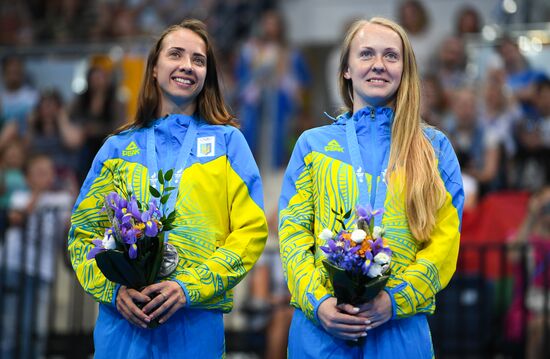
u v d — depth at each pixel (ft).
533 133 59.41
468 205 53.62
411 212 25.68
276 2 85.25
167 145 27.63
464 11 71.36
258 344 48.14
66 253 46.91
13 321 48.26
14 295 48.57
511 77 62.13
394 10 82.69
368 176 26.32
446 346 45.78
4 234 47.26
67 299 53.57
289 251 26.17
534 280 46.16
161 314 25.34
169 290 25.26
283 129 70.54
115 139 28.12
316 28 85.92
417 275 25.14
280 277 49.70
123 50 66.03
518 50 63.16
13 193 60.34
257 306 48.80
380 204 25.94
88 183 27.91
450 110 61.77
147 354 26.12
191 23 28.63
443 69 66.33
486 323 45.62
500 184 57.62
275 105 70.33
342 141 27.04
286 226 26.71
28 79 67.21
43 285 48.73
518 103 60.75
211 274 25.94
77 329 47.70
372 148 26.76
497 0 76.23
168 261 25.95
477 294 45.73
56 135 64.80
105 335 26.68
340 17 84.94
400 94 26.91
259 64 71.31
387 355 25.30
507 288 47.57
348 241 24.21
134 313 25.32
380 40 26.96
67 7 81.35
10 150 64.08
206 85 28.66
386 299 24.82
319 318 24.95
